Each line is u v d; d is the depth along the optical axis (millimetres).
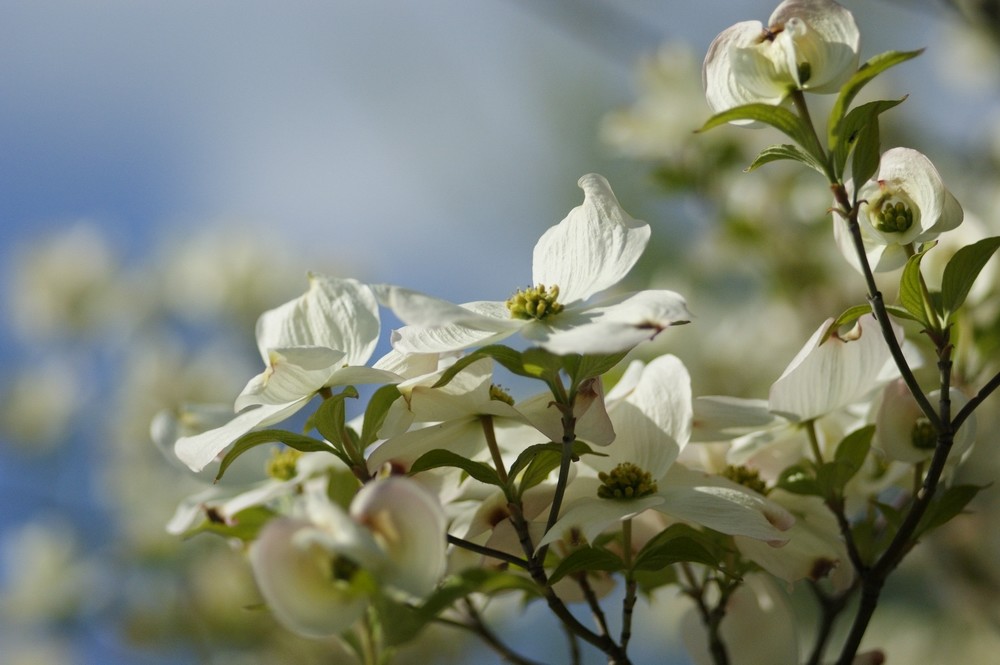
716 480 729
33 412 1569
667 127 1311
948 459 749
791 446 763
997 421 944
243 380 1612
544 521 723
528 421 706
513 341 743
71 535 1456
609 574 768
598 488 724
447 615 818
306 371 704
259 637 1153
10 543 1491
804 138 701
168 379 1558
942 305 710
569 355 688
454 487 726
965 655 1149
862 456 740
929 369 842
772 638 771
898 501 790
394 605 726
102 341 1644
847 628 1227
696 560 713
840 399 742
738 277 1394
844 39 702
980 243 701
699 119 1302
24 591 1438
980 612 931
